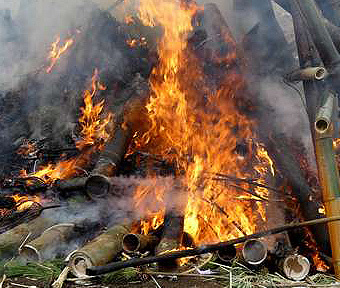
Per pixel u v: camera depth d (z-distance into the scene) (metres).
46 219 4.16
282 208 4.06
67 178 4.86
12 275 3.26
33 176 5.08
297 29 4.23
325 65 3.97
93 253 3.23
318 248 3.84
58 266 3.44
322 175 3.51
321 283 3.28
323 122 3.36
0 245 3.62
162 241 3.65
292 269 3.32
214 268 3.45
